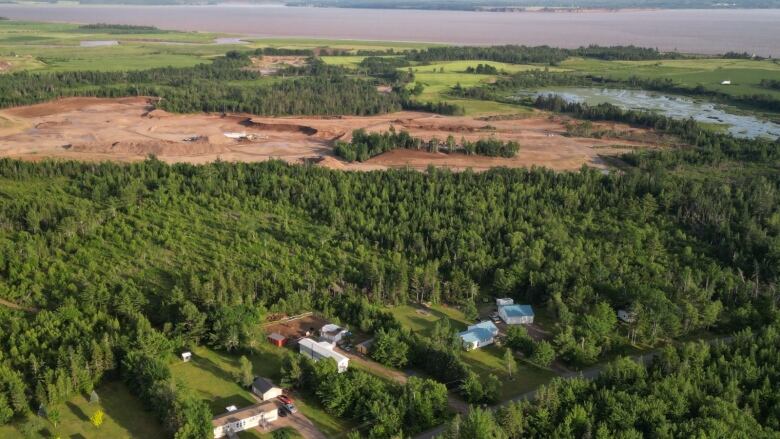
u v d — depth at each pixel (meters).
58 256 138.88
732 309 123.75
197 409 89.88
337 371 100.50
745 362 99.88
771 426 88.12
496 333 116.19
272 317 121.44
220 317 112.38
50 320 112.31
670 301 122.69
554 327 120.69
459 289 129.38
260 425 92.19
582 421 87.56
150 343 105.12
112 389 100.19
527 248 141.88
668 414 89.56
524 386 102.88
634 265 139.62
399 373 105.81
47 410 91.62
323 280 130.88
